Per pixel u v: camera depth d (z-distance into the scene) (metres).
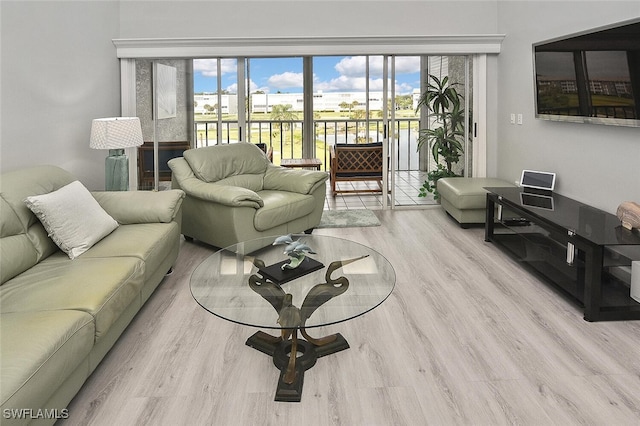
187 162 4.30
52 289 2.11
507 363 2.23
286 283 2.27
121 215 3.25
